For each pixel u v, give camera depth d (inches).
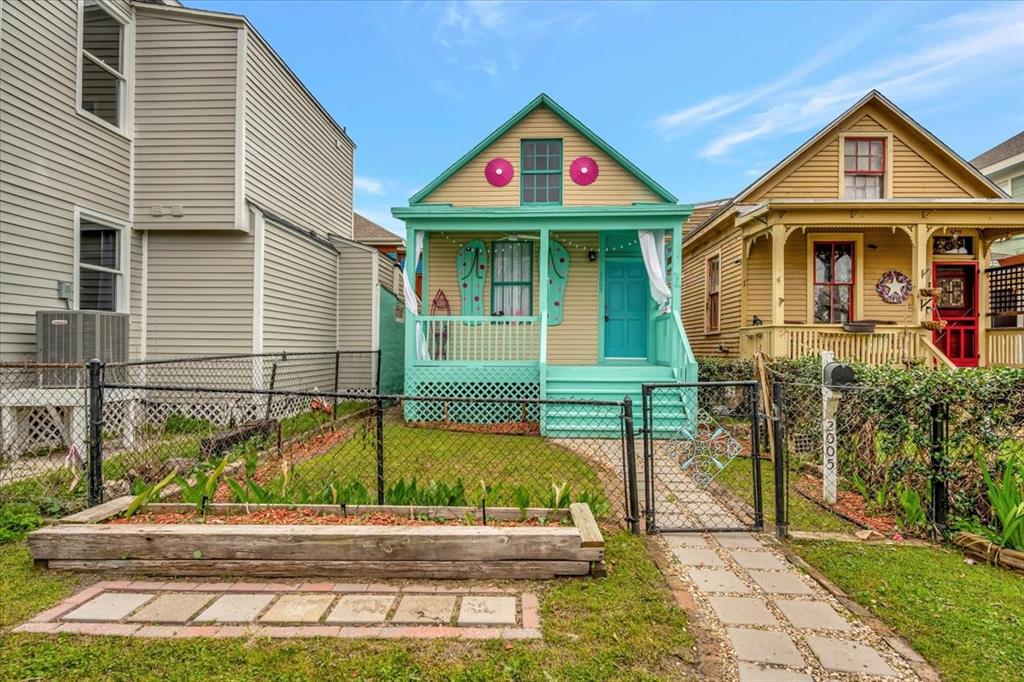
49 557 128.6
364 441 258.2
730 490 214.2
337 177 521.0
